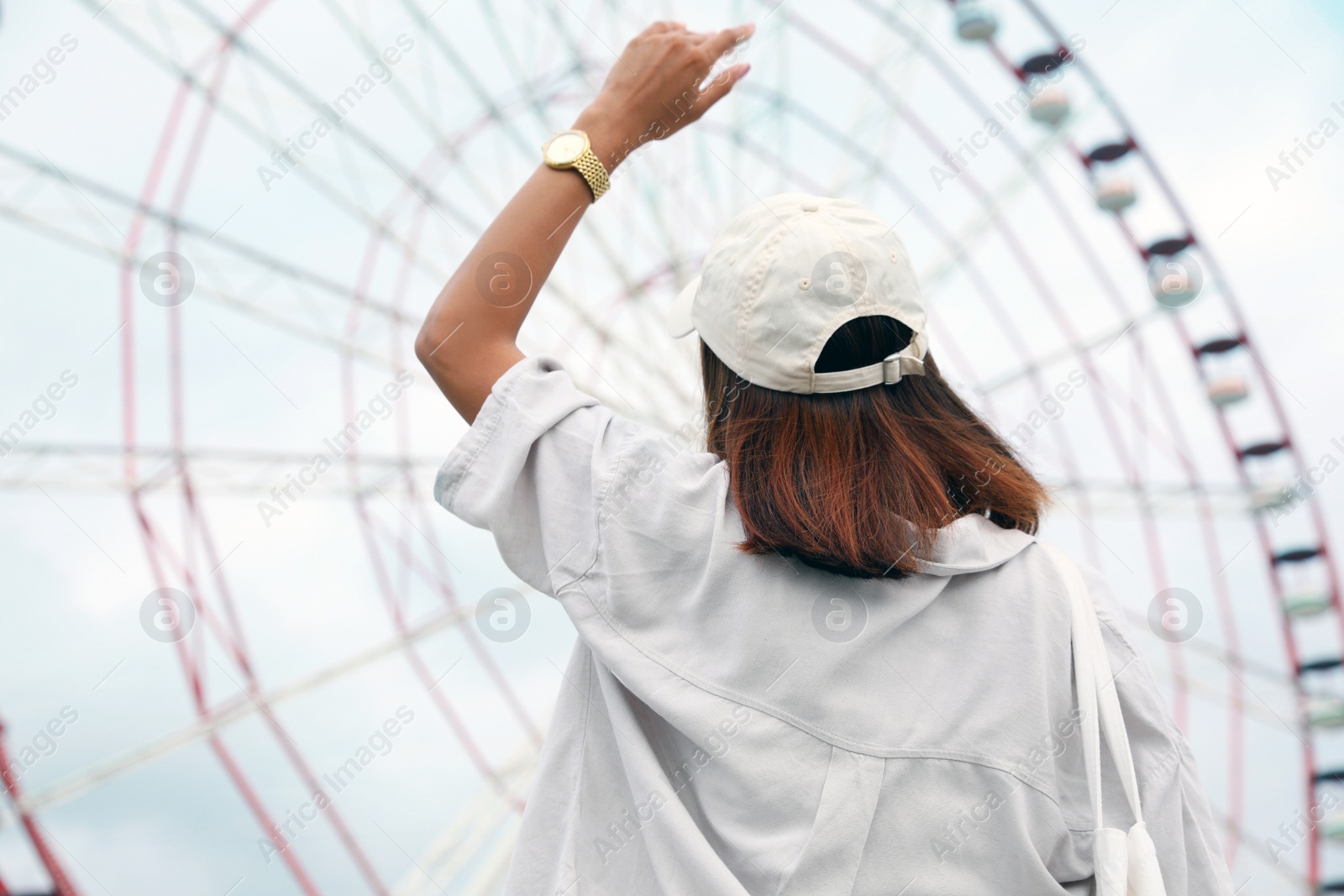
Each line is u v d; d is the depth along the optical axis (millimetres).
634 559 1241
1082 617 1258
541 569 1327
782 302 1233
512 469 1304
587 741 1341
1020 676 1217
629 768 1240
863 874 1160
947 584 1246
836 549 1141
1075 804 1239
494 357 1428
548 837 1315
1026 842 1176
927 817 1168
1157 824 1233
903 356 1266
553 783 1337
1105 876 1164
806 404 1235
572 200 1496
